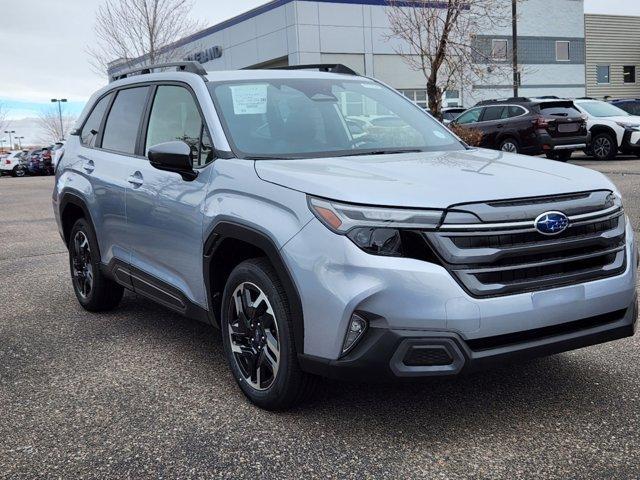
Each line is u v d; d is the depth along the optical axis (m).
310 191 3.07
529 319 2.89
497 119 17.77
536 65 38.12
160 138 4.42
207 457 2.98
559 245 2.96
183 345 4.58
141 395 3.72
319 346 2.98
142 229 4.36
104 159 5.00
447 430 3.15
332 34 32.66
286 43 32.72
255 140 3.81
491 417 3.28
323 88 4.42
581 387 3.60
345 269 2.87
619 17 40.72
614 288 3.11
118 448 3.10
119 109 5.13
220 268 3.69
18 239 10.20
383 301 2.80
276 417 3.35
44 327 5.14
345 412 3.38
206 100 4.00
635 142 17.30
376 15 33.41
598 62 40.59
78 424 3.38
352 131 4.13
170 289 4.14
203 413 3.44
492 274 2.87
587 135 17.20
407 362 2.82
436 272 2.80
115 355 4.42
